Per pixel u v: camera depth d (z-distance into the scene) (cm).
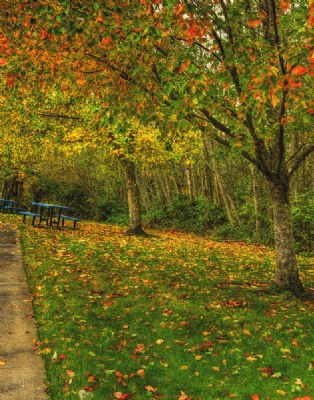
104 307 671
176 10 512
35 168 3167
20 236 1309
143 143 1588
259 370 492
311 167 2297
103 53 666
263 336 608
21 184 3622
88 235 1588
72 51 654
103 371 453
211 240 2119
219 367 493
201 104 610
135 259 1134
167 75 573
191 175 3117
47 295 702
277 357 533
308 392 440
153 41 584
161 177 3372
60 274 850
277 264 897
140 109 666
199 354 530
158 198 3678
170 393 421
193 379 455
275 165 883
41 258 992
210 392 427
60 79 746
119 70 673
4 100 1374
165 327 614
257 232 2084
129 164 1864
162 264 1108
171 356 511
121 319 630
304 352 557
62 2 523
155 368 474
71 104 1409
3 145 1844
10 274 823
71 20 561
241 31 728
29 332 546
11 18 628
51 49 632
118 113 719
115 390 414
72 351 493
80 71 690
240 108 640
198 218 2688
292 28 594
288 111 851
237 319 679
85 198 3872
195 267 1118
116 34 604
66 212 3806
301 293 865
